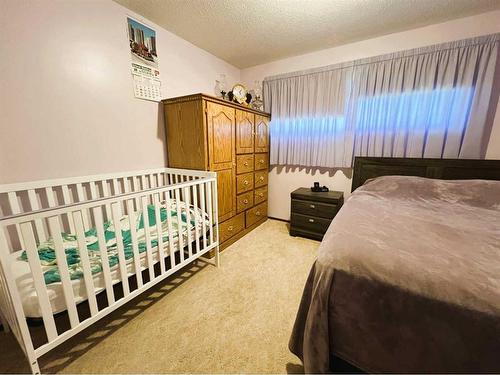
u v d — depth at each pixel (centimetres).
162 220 173
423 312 83
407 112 231
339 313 99
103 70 178
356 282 95
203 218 189
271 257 232
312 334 101
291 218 287
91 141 177
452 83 208
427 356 83
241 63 313
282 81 299
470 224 137
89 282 112
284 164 325
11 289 88
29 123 145
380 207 171
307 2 178
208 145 213
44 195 156
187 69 248
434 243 111
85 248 109
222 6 183
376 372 94
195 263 220
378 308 91
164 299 168
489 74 193
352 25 212
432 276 86
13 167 141
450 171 215
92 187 176
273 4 181
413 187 201
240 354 125
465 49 200
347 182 288
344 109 263
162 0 178
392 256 99
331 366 108
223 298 169
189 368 117
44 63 147
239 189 266
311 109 285
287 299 169
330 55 266
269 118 317
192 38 239
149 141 219
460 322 77
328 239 124
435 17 199
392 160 241
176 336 136
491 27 192
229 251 245
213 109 214
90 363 119
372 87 243
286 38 239
